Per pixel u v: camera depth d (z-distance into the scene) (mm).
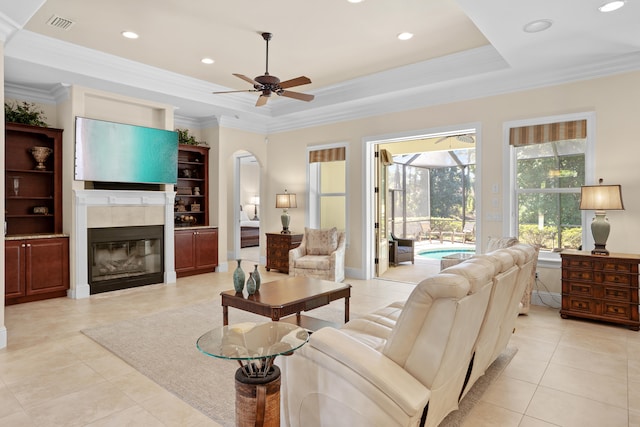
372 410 1625
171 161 5863
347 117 6414
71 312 4297
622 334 3580
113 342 3377
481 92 4996
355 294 5223
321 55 4723
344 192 6840
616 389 2529
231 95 6242
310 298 3320
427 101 5477
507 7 3012
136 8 3568
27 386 2586
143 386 2592
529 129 4672
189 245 6379
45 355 3102
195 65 5074
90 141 5008
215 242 6781
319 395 1808
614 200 3793
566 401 2383
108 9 3590
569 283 4020
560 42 3678
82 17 3746
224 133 6977
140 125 5730
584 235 4383
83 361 2992
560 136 4453
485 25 3322
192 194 6977
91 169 5020
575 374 2754
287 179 7348
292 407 1937
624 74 4094
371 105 6070
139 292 5270
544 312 4320
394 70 5203
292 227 7277
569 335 3561
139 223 5547
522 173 4871
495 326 2355
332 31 4047
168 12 3643
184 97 5609
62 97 5078
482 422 2160
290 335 1911
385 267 6902
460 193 11656
